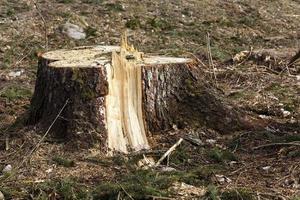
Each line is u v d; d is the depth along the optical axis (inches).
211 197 244.5
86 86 301.4
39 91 324.5
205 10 775.7
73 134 298.7
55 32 617.9
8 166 280.2
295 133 337.1
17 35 599.2
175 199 244.7
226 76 490.6
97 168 278.4
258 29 741.3
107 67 303.4
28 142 302.2
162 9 748.0
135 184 253.0
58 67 306.5
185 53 572.7
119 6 723.4
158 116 319.9
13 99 425.4
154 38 639.8
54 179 266.2
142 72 313.0
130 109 310.0
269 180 267.3
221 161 291.4
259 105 404.2
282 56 560.4
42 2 721.6
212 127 328.2
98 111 299.7
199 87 334.6
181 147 303.4
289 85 466.0
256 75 491.5
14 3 708.0
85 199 244.1
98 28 649.6
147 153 294.7
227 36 691.4
